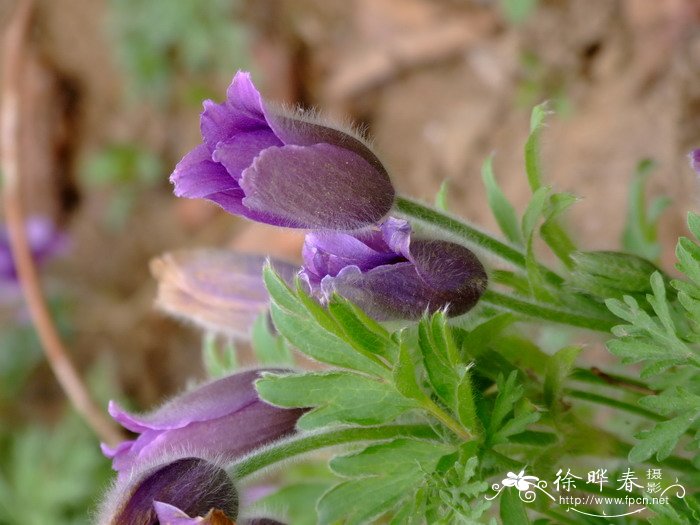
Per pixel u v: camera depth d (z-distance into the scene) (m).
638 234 0.47
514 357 0.41
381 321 0.39
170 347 0.84
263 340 0.44
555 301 0.41
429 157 0.75
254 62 0.84
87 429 0.74
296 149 0.38
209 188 0.38
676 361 0.39
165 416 0.40
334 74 0.81
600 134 0.63
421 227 0.41
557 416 0.40
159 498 0.38
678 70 0.61
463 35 0.74
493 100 0.72
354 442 0.40
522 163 0.69
